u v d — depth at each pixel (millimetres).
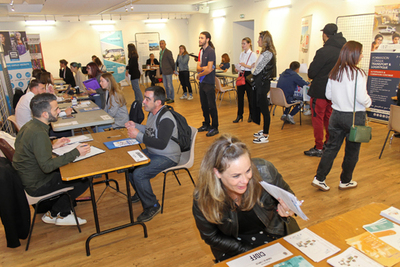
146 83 12586
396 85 4965
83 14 10328
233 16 9820
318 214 2613
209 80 4789
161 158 2654
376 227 1250
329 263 1060
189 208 2838
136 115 3820
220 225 1275
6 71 5797
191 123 5949
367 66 5473
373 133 4719
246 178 1090
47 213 2666
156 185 3348
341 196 2895
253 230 1388
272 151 4156
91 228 2600
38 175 2309
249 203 1221
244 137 4844
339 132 2789
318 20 6613
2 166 2182
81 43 11500
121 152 2387
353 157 2824
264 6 8344
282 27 7840
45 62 11109
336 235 1219
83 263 2150
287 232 1413
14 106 5301
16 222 2262
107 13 10430
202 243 2318
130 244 2344
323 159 2910
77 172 2016
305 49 7000
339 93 2631
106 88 3793
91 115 3572
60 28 11070
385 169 3400
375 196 2854
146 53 12578
